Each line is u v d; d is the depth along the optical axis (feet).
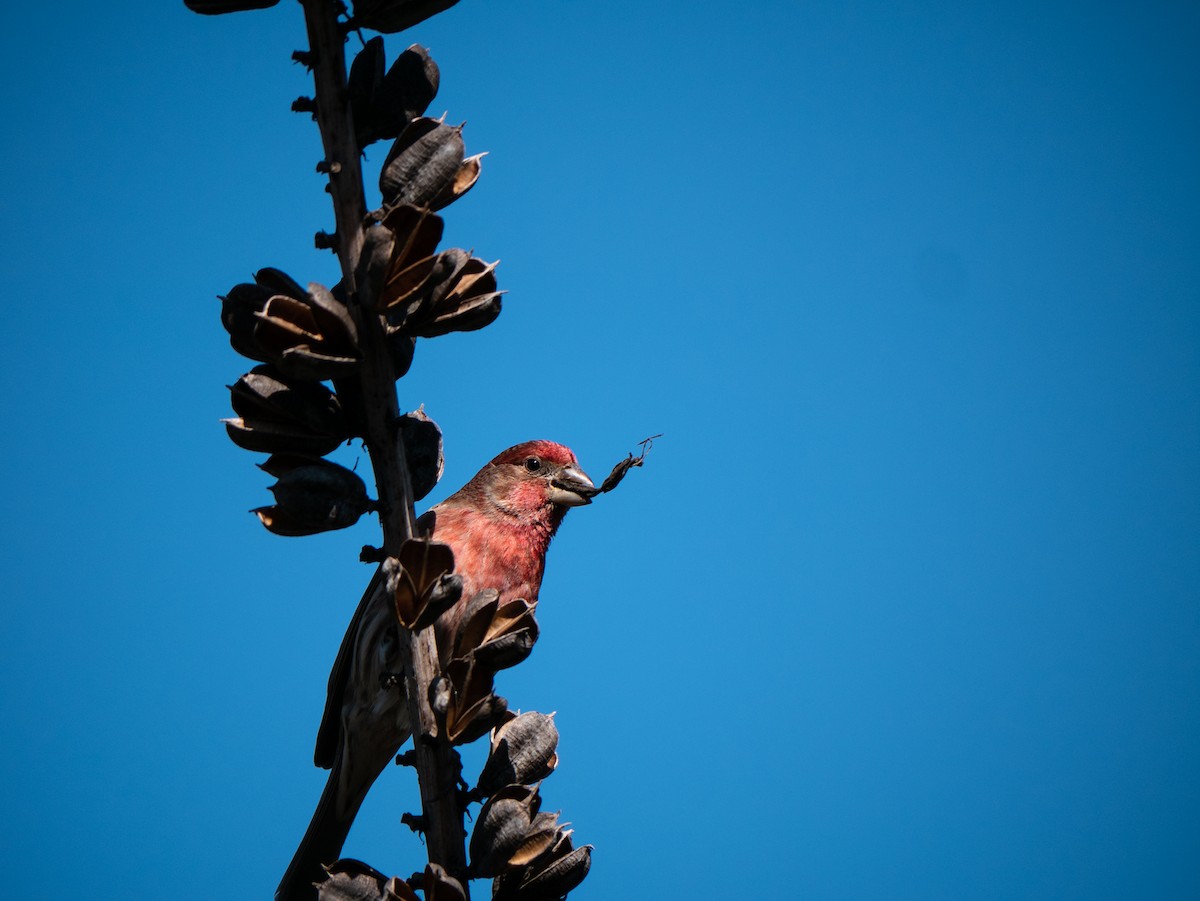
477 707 15.38
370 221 15.06
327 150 15.20
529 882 15.67
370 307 14.57
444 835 15.57
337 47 15.25
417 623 14.73
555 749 16.63
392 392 15.39
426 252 14.65
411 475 17.44
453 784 15.74
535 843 15.55
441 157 15.24
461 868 15.61
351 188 15.14
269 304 14.64
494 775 16.25
